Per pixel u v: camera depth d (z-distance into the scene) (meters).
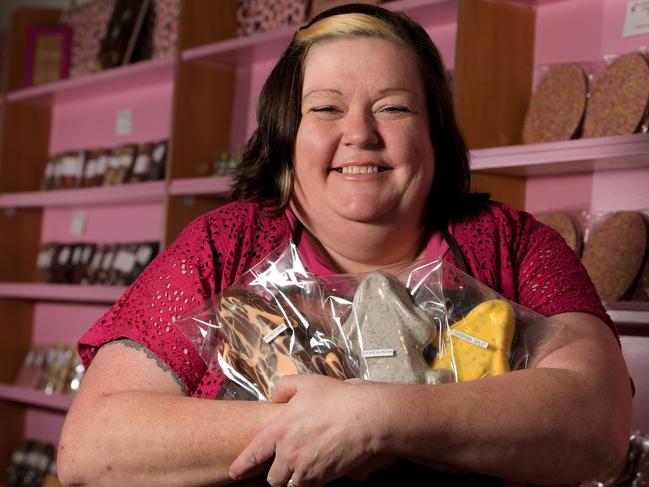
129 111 4.34
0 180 4.59
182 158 3.61
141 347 1.24
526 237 1.38
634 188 2.51
